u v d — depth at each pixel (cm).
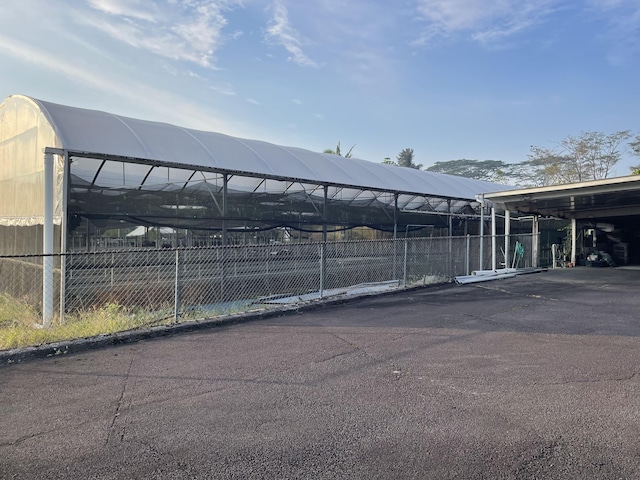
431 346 584
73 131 998
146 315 750
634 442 320
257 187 1420
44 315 823
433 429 343
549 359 525
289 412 376
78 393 420
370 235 1698
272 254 1319
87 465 293
